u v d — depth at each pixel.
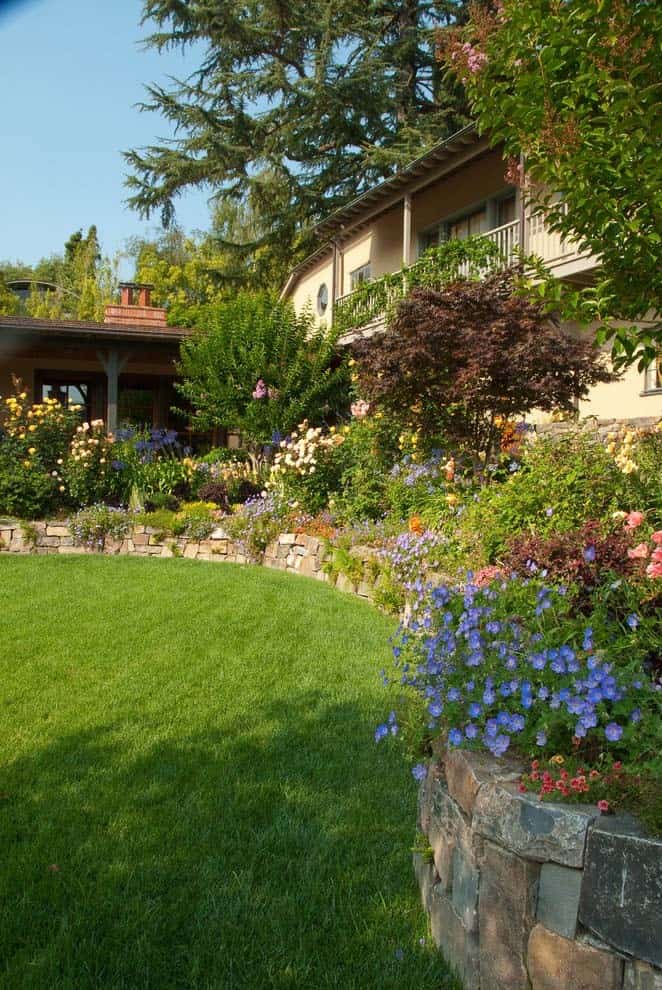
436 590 3.53
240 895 2.64
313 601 7.45
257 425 13.75
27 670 5.15
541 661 2.49
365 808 3.24
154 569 9.53
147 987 2.22
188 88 23.78
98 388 18.84
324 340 14.78
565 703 2.38
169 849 2.91
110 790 3.38
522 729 2.45
